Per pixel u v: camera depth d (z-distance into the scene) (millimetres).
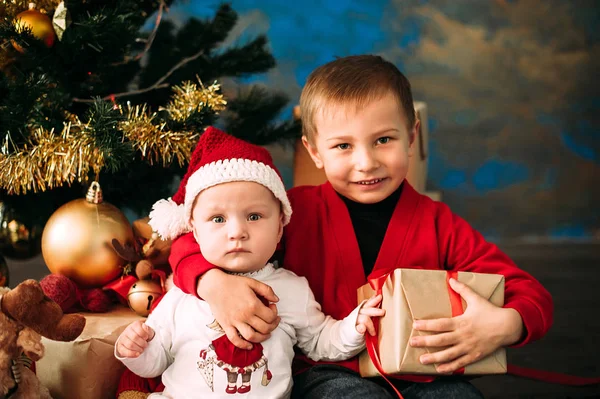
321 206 1315
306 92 1276
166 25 2072
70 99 1593
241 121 1918
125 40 1571
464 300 1052
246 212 1095
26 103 1433
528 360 1973
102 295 1435
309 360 1201
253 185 1100
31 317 1024
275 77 4465
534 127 4691
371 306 1082
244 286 1078
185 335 1104
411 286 1044
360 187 1225
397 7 4641
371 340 1082
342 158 1211
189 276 1118
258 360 1078
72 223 1442
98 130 1388
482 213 4629
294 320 1152
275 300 1092
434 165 4641
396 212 1290
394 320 1037
